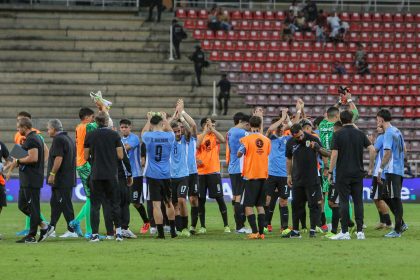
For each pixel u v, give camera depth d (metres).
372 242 34.12
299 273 25.73
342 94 40.12
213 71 85.44
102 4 90.56
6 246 32.88
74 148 37.47
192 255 29.86
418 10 97.12
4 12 86.94
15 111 77.81
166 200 37.12
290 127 38.44
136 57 84.75
